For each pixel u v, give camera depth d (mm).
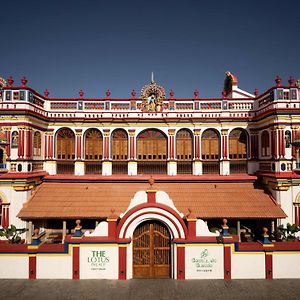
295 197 15852
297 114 16016
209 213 15195
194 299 10258
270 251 11859
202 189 17672
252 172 18953
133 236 12359
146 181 18297
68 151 19422
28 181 16188
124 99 19672
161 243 12414
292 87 16422
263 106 18328
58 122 19219
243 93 21609
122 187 17891
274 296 10461
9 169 16156
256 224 17203
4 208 15766
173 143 19234
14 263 11875
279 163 16000
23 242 15414
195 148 19156
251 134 19062
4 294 10570
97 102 19719
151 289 10992
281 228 14977
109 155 19156
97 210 15516
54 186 17859
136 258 12344
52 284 11352
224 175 18688
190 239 11875
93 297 10375
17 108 16297
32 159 17188
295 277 11820
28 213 15133
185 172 19312
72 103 19703
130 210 11953
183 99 19641
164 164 19359
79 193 17156
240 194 17094
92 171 19297
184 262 11836
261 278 11797
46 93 19797
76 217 14984
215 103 19688
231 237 11945
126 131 19391
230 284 11375
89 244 11867
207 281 11633
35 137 17828
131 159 19094
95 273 11828
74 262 11844
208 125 19266
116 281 11633
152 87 19562
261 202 16266
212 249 11867
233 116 19234
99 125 19281
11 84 16969
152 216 12008
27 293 10664
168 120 19094
